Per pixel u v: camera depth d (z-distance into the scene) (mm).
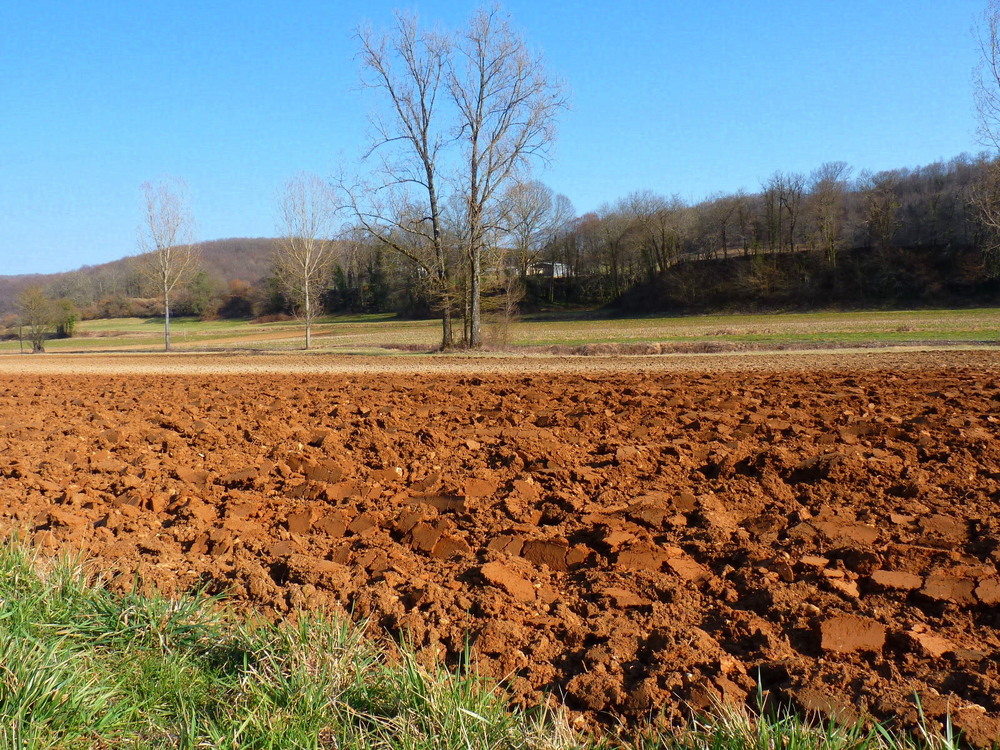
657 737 3477
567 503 7273
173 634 4492
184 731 3475
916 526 6203
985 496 6816
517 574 5504
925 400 13188
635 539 6074
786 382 17062
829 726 3311
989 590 4789
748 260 89000
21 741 3268
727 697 3697
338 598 5199
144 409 15562
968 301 72562
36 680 3637
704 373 20578
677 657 4164
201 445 10977
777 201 91875
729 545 5992
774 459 8234
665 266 93125
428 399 16078
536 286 93938
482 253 35594
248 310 111500
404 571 5633
